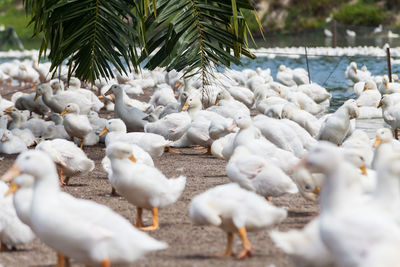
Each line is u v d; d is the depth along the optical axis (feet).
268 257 19.44
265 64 123.85
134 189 22.72
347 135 42.22
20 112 52.54
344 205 15.74
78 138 46.52
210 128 39.11
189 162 38.83
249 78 80.38
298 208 26.30
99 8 41.60
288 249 16.19
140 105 58.59
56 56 42.88
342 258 14.75
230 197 19.21
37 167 17.60
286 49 146.00
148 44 43.45
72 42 42.32
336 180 15.89
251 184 23.91
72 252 17.06
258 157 24.17
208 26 42.39
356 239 14.47
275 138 34.94
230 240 19.93
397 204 16.35
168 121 43.91
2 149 41.68
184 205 27.27
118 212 26.25
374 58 122.42
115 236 16.48
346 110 39.91
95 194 29.84
